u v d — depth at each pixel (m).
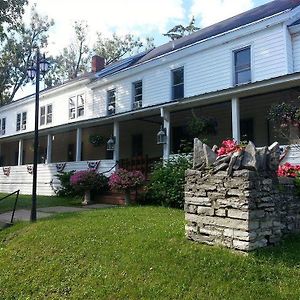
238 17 18.45
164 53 18.98
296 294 3.88
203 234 5.44
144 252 5.43
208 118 13.54
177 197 10.51
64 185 16.02
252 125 14.98
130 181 11.94
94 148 22.30
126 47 43.28
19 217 10.09
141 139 19.78
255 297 3.91
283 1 16.98
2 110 31.72
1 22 18.45
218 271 4.50
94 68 26.80
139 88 19.28
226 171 5.24
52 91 25.75
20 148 21.66
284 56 13.54
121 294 4.52
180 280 4.48
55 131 19.06
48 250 6.57
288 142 11.37
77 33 43.09
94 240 6.47
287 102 12.27
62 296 4.94
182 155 11.97
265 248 5.05
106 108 21.12
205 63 16.08
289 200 5.85
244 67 14.85
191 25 33.59
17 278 5.82
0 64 36.44
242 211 4.95
